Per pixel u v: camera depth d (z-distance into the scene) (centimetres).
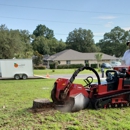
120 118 434
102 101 508
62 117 432
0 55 2734
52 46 7488
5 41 2753
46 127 375
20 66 1861
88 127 372
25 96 753
